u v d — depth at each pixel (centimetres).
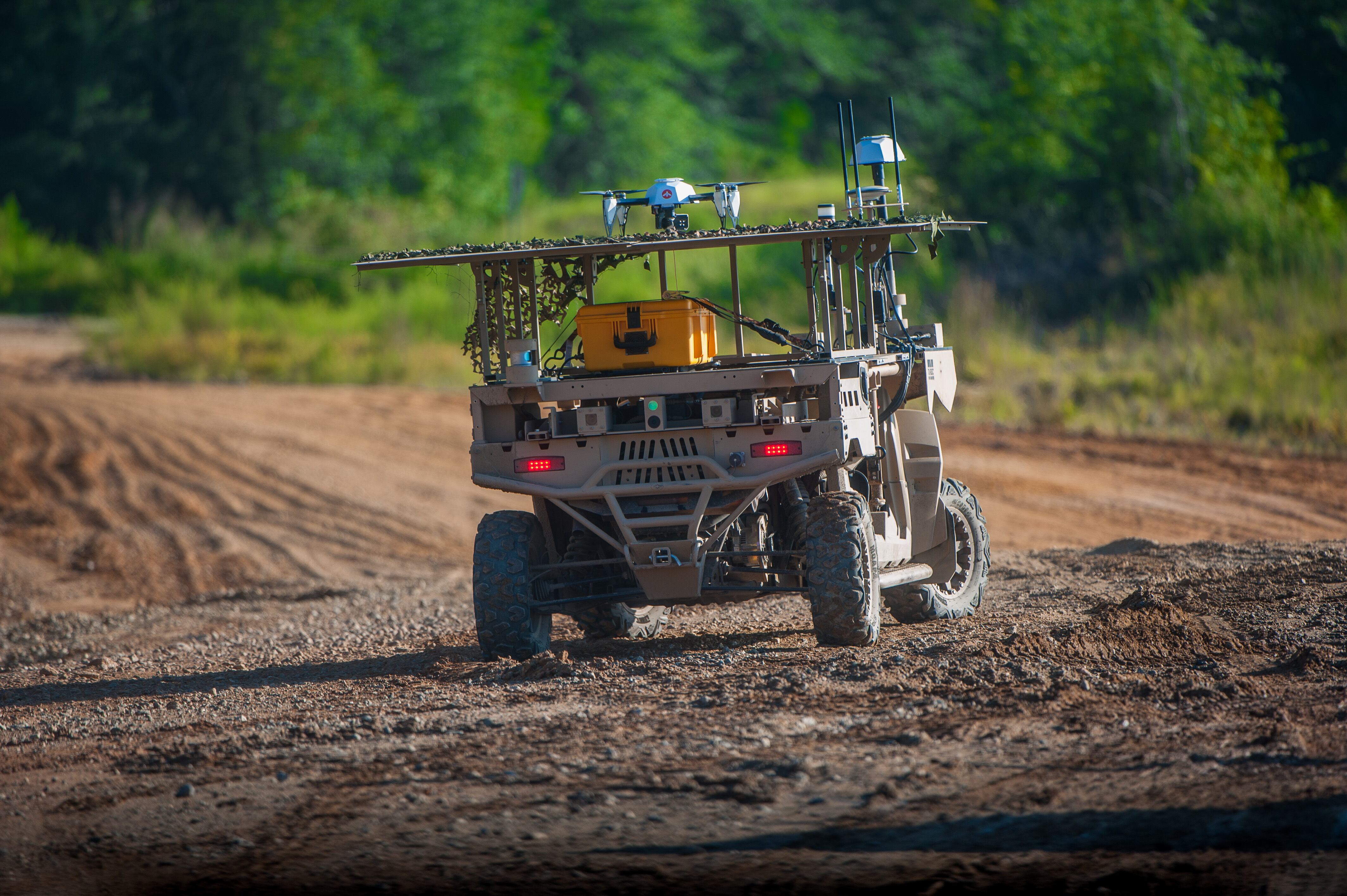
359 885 1606
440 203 17400
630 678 2638
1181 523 5541
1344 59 12156
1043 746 1973
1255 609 3067
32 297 15125
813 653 2762
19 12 19138
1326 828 1612
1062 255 11225
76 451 7781
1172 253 10375
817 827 1712
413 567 5534
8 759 2302
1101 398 8306
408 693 2688
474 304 3145
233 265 15175
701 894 1538
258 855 1719
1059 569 4109
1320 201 10475
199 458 7719
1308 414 7375
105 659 3656
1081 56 11988
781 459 2744
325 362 10956
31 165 19225
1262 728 2008
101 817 1903
